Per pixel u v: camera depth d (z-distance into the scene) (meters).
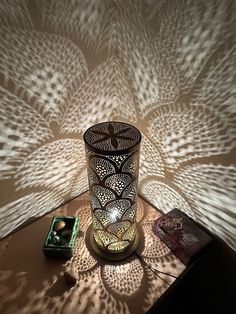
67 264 0.53
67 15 0.45
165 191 0.61
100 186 0.45
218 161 0.46
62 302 0.47
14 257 0.54
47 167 0.57
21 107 0.46
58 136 0.55
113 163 0.41
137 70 0.52
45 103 0.49
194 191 0.54
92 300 0.48
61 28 0.45
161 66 0.46
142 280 0.51
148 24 0.45
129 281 0.50
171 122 0.50
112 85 0.60
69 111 0.54
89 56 0.52
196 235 0.54
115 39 0.54
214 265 0.59
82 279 0.51
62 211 0.64
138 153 0.43
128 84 0.56
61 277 0.51
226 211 0.49
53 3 0.42
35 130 0.50
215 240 0.56
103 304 0.47
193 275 0.62
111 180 0.44
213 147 0.45
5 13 0.38
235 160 0.43
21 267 0.53
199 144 0.47
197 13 0.38
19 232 0.59
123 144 0.43
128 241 0.55
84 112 0.57
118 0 0.49
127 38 0.51
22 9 0.39
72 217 0.58
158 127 0.54
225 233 0.52
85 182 0.69
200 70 0.41
